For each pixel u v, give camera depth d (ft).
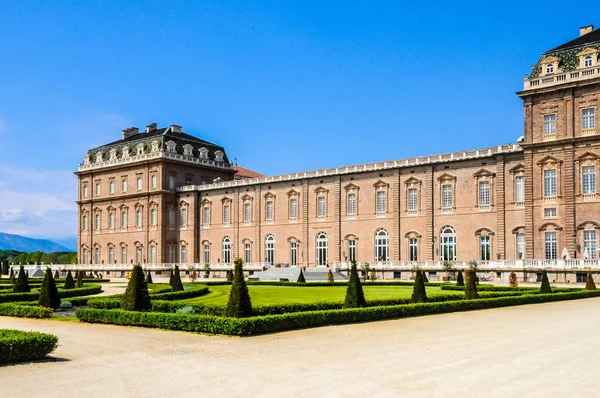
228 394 59.57
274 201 364.79
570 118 242.78
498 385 61.62
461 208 289.74
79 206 460.55
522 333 95.91
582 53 241.14
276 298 169.07
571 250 240.94
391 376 66.03
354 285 126.00
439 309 131.34
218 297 181.78
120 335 100.94
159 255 399.65
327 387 61.62
